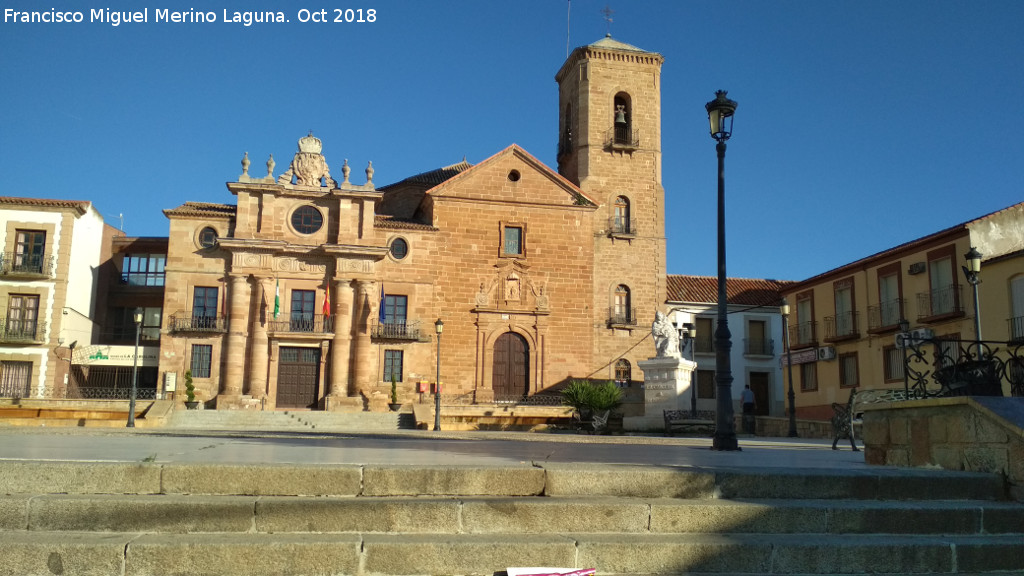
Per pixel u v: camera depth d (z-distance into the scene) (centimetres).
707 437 3186
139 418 3825
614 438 2550
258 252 4609
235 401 4425
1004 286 3369
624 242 5278
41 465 754
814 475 834
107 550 650
